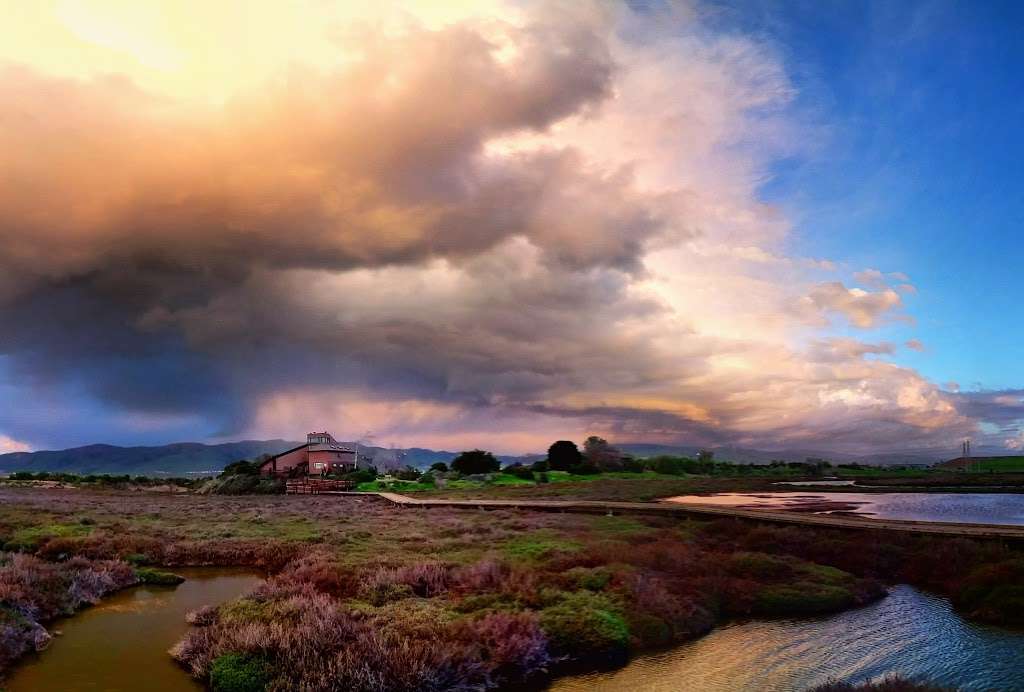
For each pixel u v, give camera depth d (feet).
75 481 311.27
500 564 67.36
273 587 58.75
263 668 39.52
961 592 67.46
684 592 63.00
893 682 39.63
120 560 79.97
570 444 329.93
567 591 60.80
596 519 126.00
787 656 48.52
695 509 127.24
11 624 48.01
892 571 80.07
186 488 312.91
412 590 59.31
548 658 45.37
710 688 41.37
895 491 239.09
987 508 152.25
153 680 41.09
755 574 73.92
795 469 447.01
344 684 36.94
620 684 42.14
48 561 77.10
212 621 53.36
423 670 38.52
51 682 40.65
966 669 45.27
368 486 265.54
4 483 280.92
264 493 264.52
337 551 83.46
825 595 66.03
